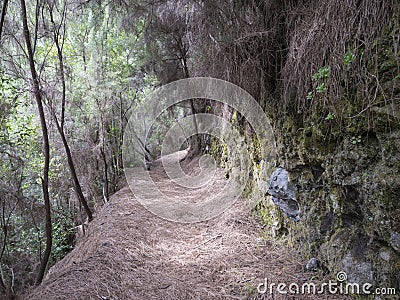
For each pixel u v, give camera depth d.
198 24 3.73
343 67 2.11
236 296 2.49
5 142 4.34
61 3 5.09
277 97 3.23
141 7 5.29
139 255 3.34
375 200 1.99
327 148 2.44
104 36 6.79
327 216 2.58
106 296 2.55
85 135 6.84
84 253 3.93
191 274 2.90
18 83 4.62
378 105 1.89
